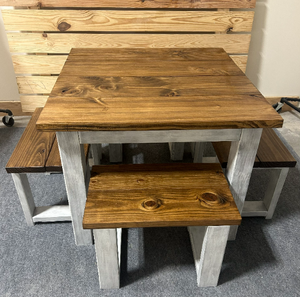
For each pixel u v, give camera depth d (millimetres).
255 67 2588
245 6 2188
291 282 1354
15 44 2260
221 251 1211
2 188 1841
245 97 1211
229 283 1348
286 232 1595
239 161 1213
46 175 1959
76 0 2102
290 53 2520
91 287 1324
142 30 2252
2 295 1282
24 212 1549
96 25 2215
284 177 1487
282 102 2576
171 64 1534
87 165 1442
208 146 2281
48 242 1519
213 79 1366
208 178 1253
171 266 1416
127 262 1429
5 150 2189
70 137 1110
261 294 1305
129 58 1602
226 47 2354
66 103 1139
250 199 1800
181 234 1574
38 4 2104
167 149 2236
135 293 1303
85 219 1057
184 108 1119
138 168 1303
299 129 2527
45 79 2412
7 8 2197
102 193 1167
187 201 1138
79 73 1404
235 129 1127
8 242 1512
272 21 2357
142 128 1042
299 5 2293
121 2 2129
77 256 1454
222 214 1088
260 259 1456
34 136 1540
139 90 1250
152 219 1062
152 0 2131
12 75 2484
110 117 1052
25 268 1395
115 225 1059
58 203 1753
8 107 2594
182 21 2223
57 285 1328
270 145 1491
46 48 2291
